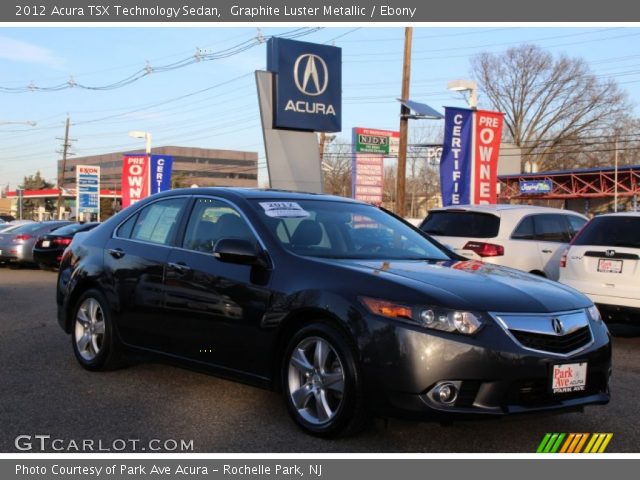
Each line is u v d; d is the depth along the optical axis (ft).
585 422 16.43
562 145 211.00
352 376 13.73
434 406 13.05
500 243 33.55
